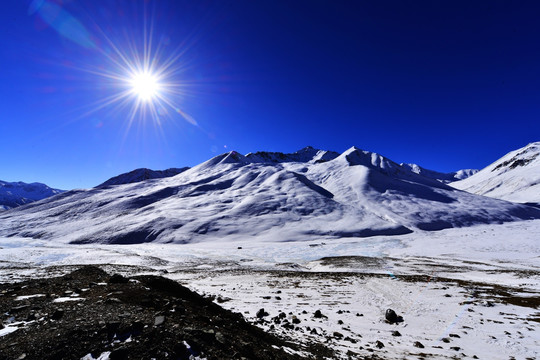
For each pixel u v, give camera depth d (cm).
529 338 1273
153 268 3775
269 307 1741
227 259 5288
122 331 665
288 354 838
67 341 607
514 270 3797
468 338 1272
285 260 5356
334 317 1580
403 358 970
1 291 1069
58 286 1174
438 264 4497
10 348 571
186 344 643
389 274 3431
